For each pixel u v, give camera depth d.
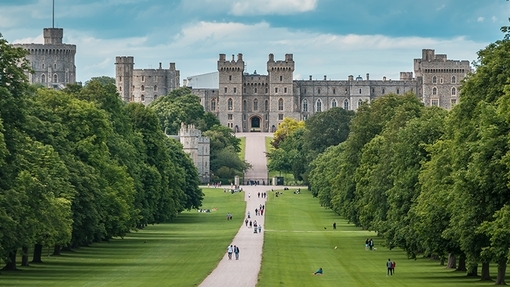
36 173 90.25
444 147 91.25
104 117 124.00
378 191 120.69
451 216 83.88
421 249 102.81
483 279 86.69
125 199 123.94
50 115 114.19
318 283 87.62
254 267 102.62
